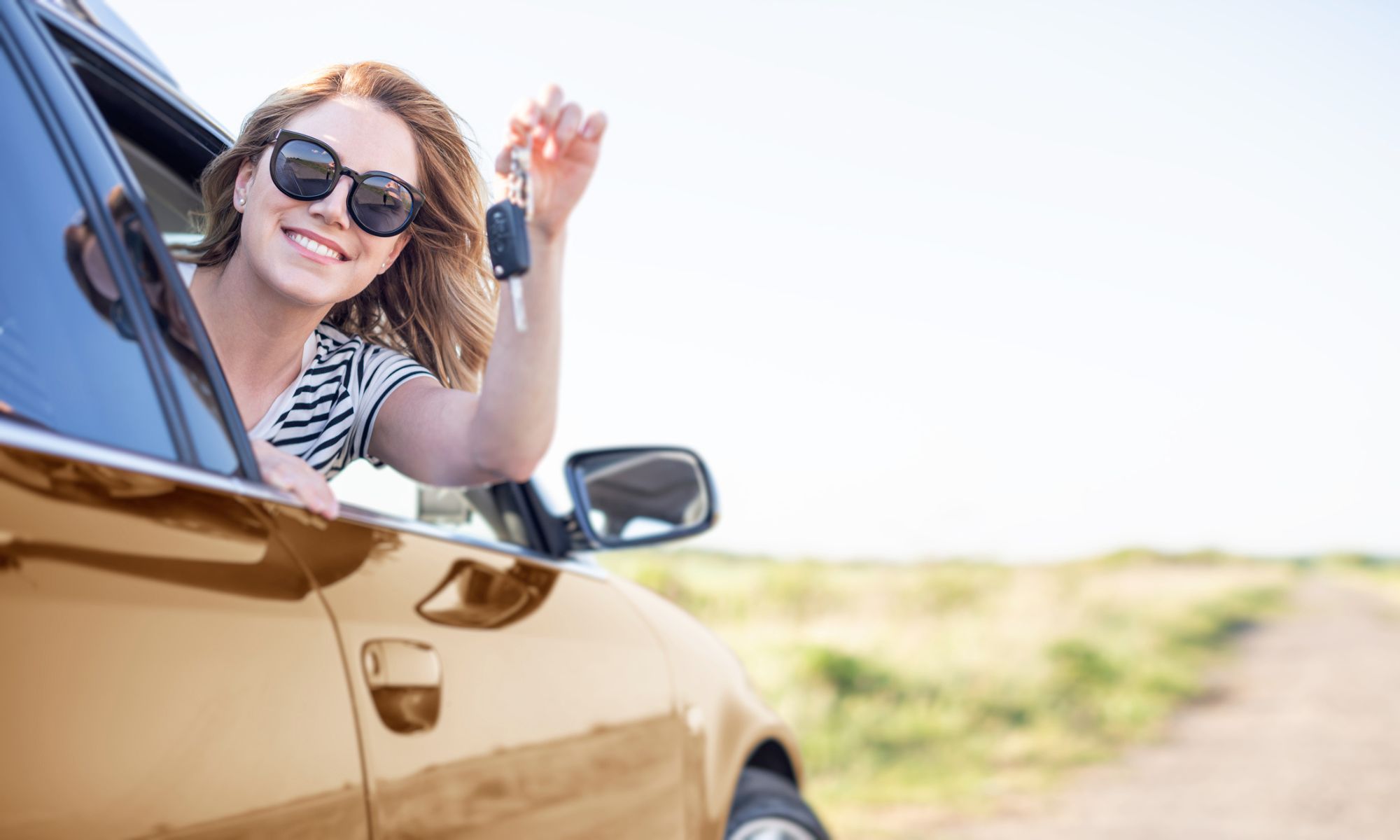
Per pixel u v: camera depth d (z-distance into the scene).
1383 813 8.12
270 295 1.72
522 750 1.79
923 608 14.27
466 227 1.90
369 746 1.43
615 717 2.14
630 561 15.80
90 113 1.32
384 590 1.59
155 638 1.14
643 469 2.39
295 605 1.37
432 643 1.64
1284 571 33.41
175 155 1.80
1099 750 10.09
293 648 1.33
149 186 1.88
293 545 1.44
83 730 1.05
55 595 1.06
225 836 1.17
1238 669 15.97
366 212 1.68
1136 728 11.02
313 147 1.63
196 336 1.37
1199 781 9.00
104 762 1.06
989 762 9.36
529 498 2.26
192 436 1.33
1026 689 11.54
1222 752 10.30
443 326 2.03
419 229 1.89
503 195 1.55
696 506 2.41
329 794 1.33
